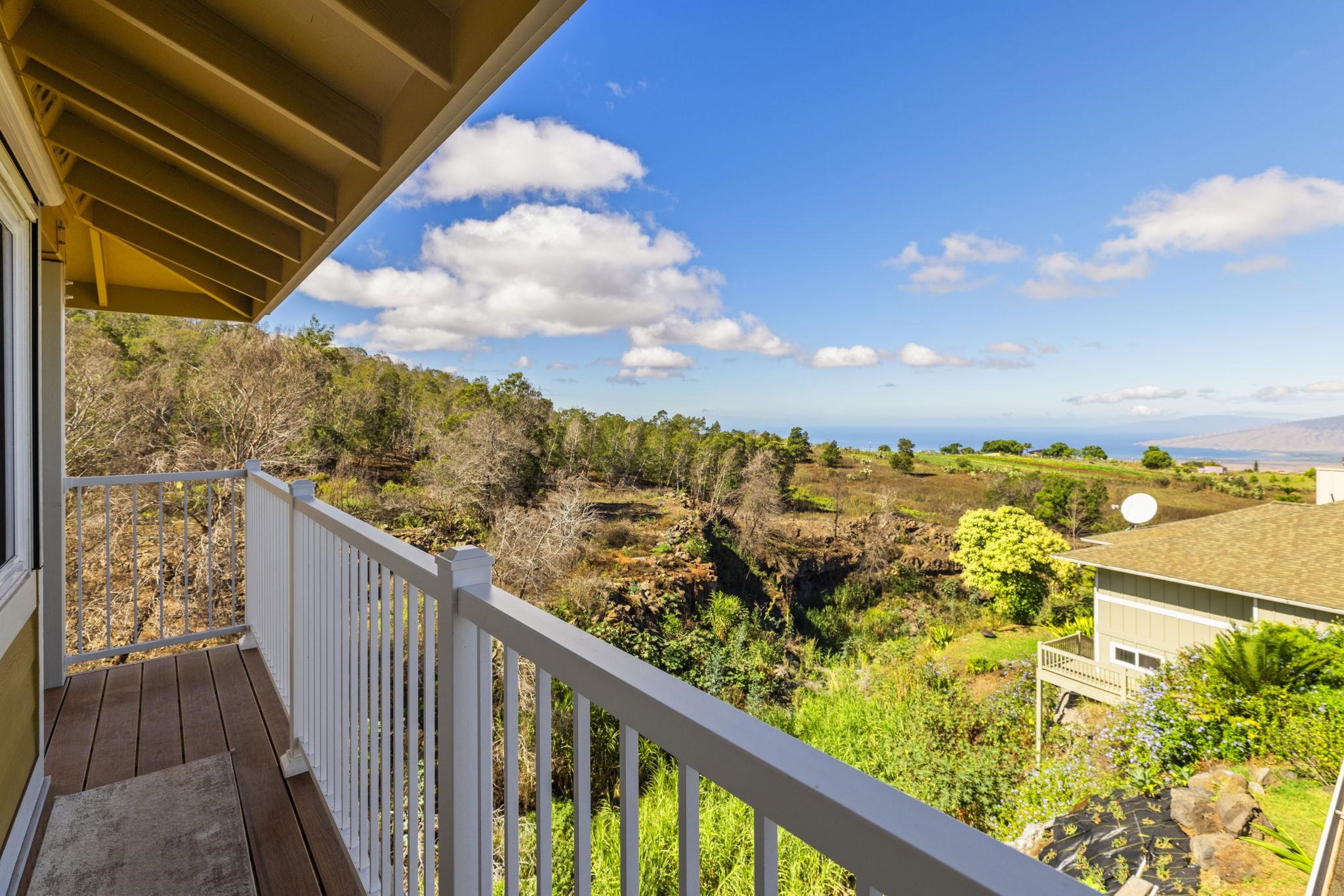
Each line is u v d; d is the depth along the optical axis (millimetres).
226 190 2494
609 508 17016
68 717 2756
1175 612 10539
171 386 12898
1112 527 17172
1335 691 7133
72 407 11773
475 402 16594
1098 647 11688
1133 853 6164
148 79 1792
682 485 18516
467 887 1079
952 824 386
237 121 1941
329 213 2156
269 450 13789
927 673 13180
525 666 5484
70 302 3807
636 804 643
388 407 15664
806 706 13062
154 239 3066
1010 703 11430
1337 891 4559
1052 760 9000
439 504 15094
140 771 2355
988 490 18828
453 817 1064
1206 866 5602
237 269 3334
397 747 1359
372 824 1523
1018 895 320
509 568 14367
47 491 3020
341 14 1214
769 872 479
